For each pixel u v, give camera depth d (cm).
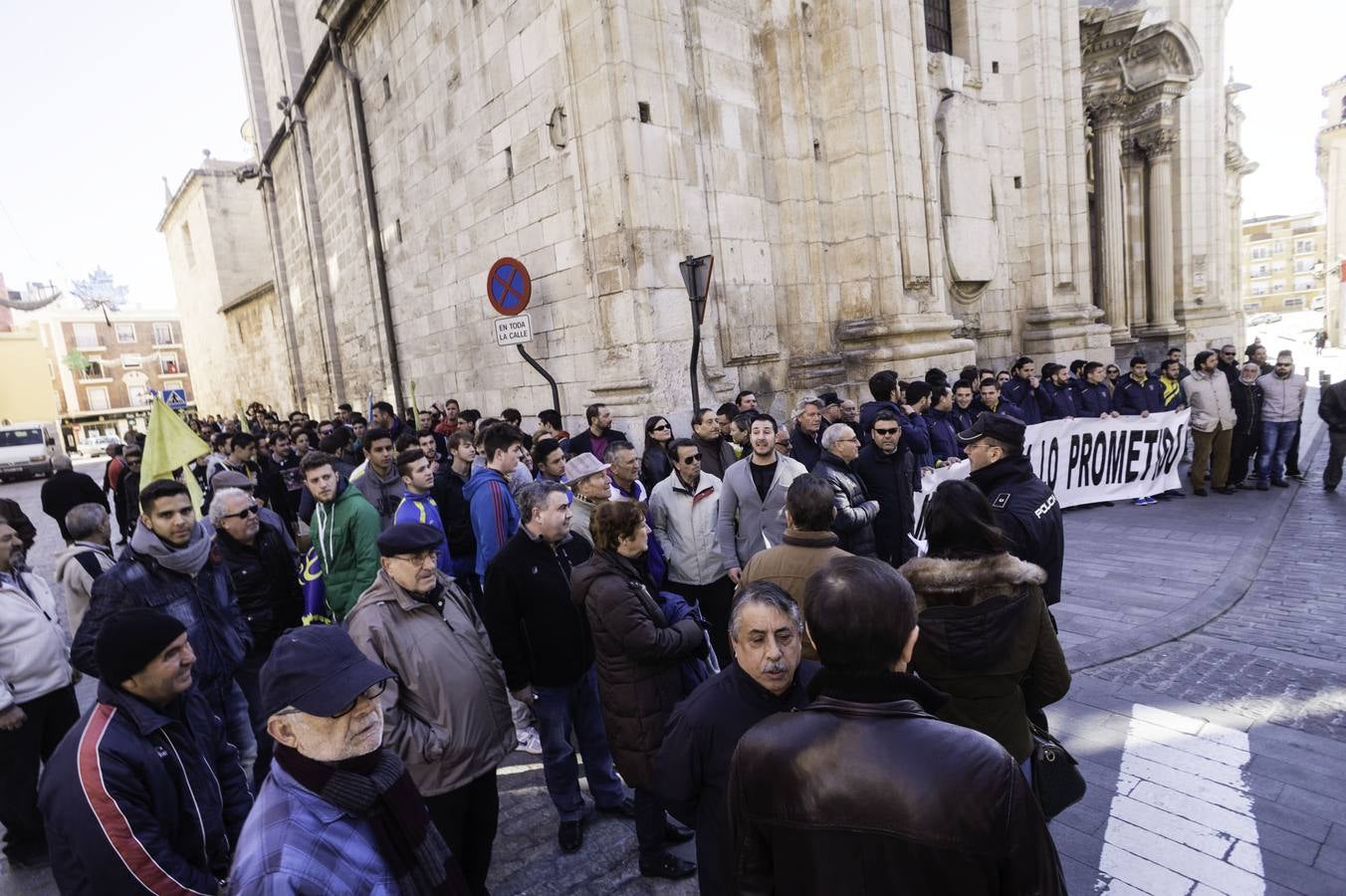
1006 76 1203
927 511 234
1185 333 1697
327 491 397
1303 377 888
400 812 164
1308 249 8950
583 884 298
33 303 2627
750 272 841
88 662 285
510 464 451
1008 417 308
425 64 1041
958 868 120
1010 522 289
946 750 126
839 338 934
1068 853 292
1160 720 389
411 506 438
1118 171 1525
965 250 1108
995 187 1192
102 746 192
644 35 714
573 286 809
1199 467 900
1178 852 288
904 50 929
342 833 152
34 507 1841
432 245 1121
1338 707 387
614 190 708
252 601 385
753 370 852
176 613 306
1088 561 666
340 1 1190
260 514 399
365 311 1434
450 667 260
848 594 138
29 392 3881
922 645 216
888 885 123
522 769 402
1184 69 1617
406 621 262
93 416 6041
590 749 342
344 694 150
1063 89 1231
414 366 1267
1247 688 416
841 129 910
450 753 255
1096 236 1559
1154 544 704
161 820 202
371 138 1275
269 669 154
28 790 339
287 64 1777
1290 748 353
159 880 190
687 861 303
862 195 900
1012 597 211
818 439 612
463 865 273
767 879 140
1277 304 9225
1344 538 693
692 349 691
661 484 452
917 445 608
